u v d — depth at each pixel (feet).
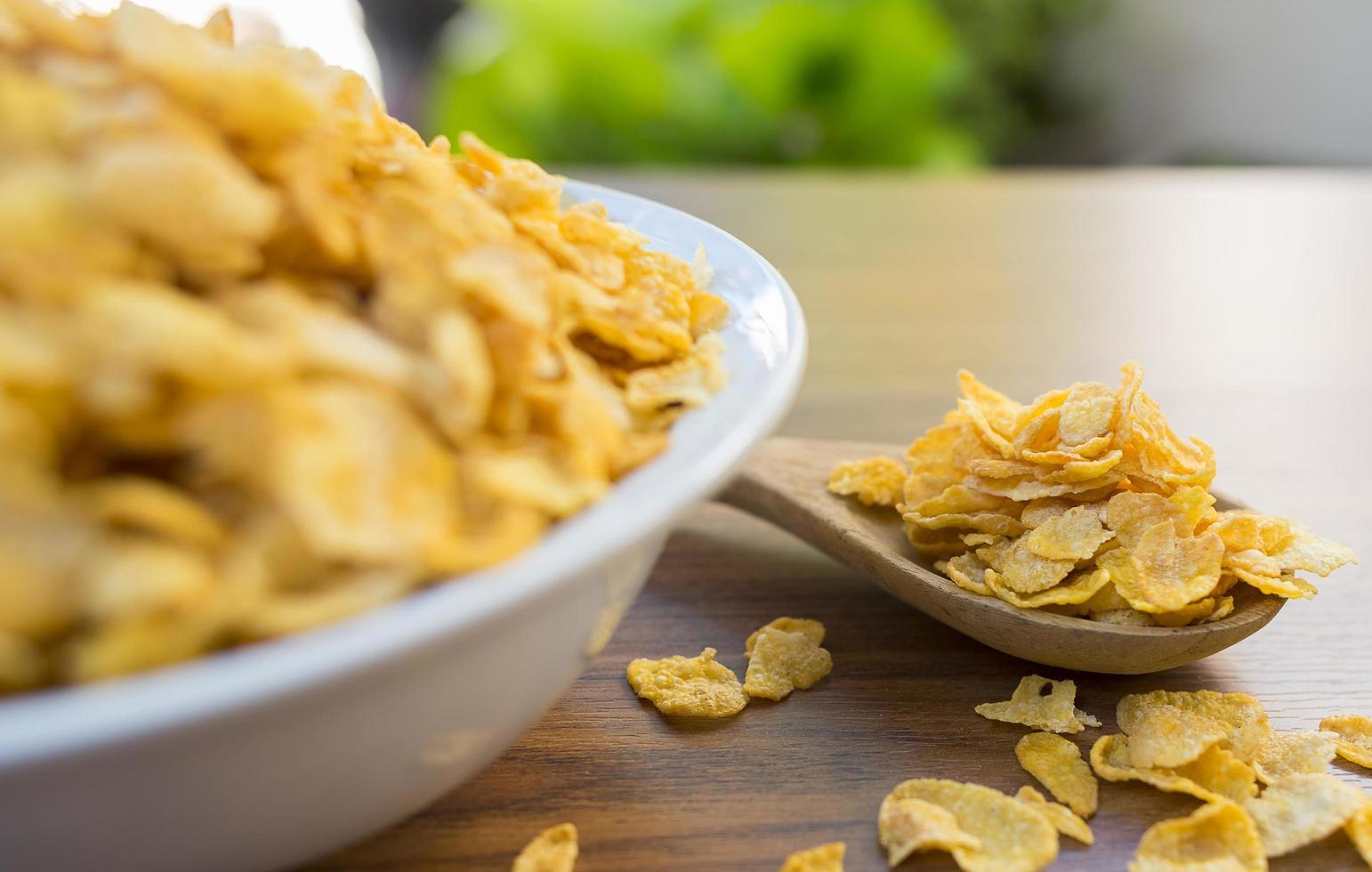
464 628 0.74
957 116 4.30
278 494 0.75
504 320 0.84
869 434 1.49
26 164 0.78
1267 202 2.90
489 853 0.95
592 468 0.85
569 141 3.55
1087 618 1.11
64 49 0.86
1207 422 1.57
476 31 3.86
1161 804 1.01
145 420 0.75
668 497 0.83
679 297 1.02
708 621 1.18
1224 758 1.02
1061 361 1.74
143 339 0.74
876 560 1.16
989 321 1.92
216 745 0.73
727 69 3.58
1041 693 1.10
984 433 1.19
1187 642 1.07
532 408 0.85
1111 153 4.66
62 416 0.74
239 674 0.69
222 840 0.79
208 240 0.78
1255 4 4.45
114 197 0.77
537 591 0.76
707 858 0.95
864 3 3.56
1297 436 1.54
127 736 0.65
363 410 0.78
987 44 4.39
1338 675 1.13
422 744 0.82
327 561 0.76
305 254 0.83
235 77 0.83
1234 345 1.86
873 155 3.66
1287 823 0.98
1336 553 1.14
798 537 1.27
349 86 0.95
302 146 0.85
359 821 0.85
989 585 1.11
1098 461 1.15
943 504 1.18
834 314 1.92
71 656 0.73
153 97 0.81
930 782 1.00
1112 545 1.12
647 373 0.95
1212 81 4.54
